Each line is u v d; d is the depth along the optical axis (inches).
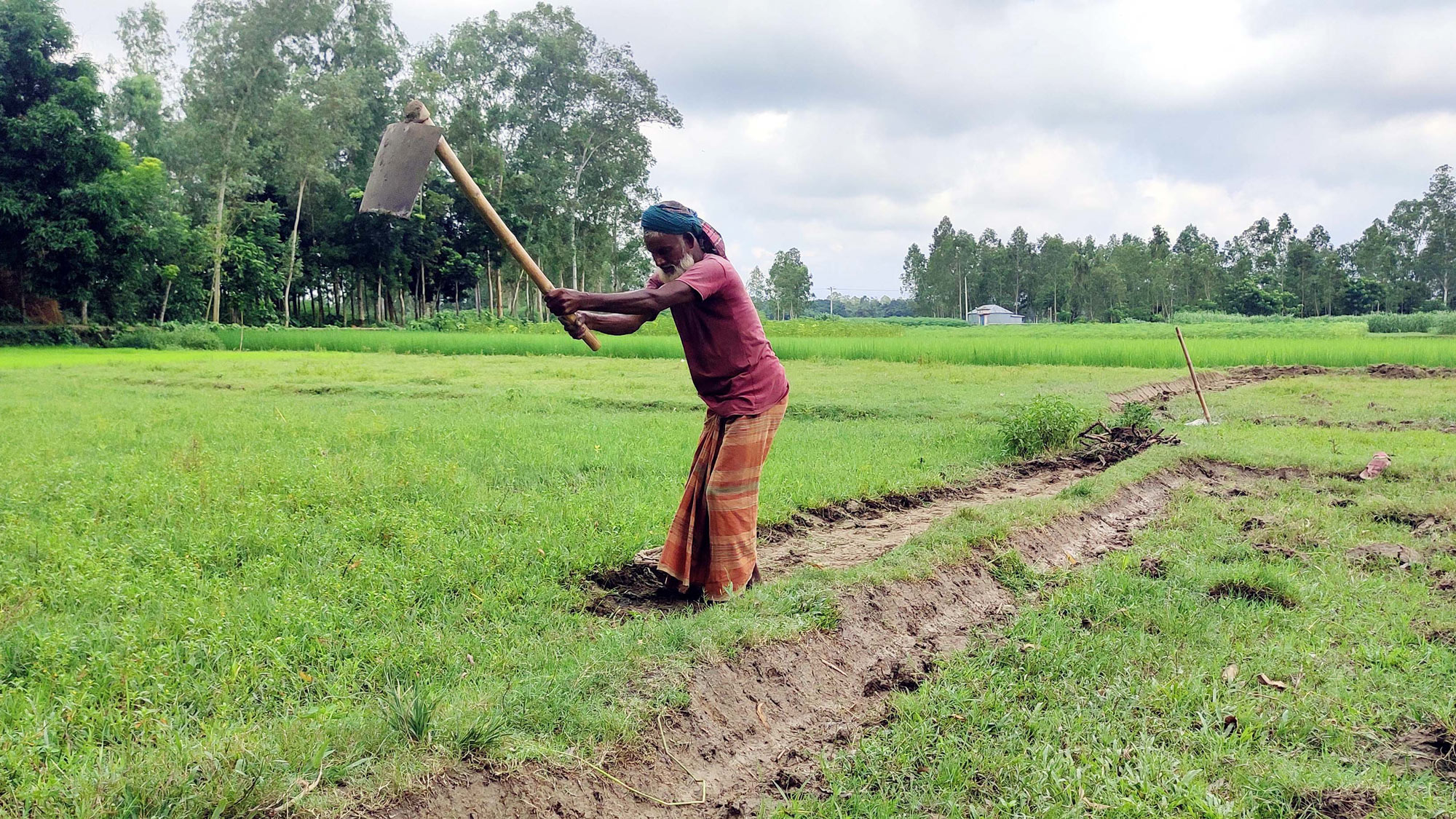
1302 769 130.2
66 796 106.0
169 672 145.8
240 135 1732.3
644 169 2337.6
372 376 797.9
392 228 2101.4
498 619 179.9
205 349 1407.5
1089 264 4153.5
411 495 278.7
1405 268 4050.2
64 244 1332.4
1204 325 2340.1
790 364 978.7
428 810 111.0
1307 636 180.9
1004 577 219.5
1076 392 622.8
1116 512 292.2
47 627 160.7
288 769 112.3
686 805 127.0
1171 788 125.8
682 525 200.5
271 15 1692.9
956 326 3390.7
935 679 165.3
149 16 1903.3
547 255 2228.1
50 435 389.7
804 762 139.3
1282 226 4682.6
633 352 1199.6
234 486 274.2
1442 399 622.5
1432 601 199.8
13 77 1333.7
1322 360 987.3
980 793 128.3
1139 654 171.6
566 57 2188.7
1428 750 137.6
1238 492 321.4
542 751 124.0
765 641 164.7
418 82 2070.6
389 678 150.8
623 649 156.6
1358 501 295.4
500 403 568.7
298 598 176.7
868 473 331.6
